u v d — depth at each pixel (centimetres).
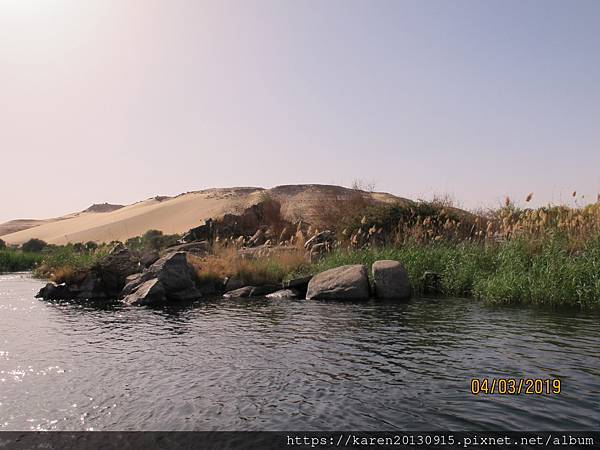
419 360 742
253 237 2841
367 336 931
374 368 708
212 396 614
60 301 1683
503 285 1274
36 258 3762
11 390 661
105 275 1903
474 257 1531
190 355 829
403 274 1498
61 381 698
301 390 624
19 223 11900
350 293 1505
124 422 544
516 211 1714
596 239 1306
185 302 1573
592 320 994
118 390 652
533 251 1446
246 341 927
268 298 1627
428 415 525
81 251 2372
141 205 9150
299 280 1709
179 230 6328
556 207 1605
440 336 901
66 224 8962
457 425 497
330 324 1077
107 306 1526
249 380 674
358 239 2183
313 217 2997
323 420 524
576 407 532
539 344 805
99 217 8925
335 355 793
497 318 1051
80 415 568
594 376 634
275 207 3238
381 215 2278
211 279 1855
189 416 552
